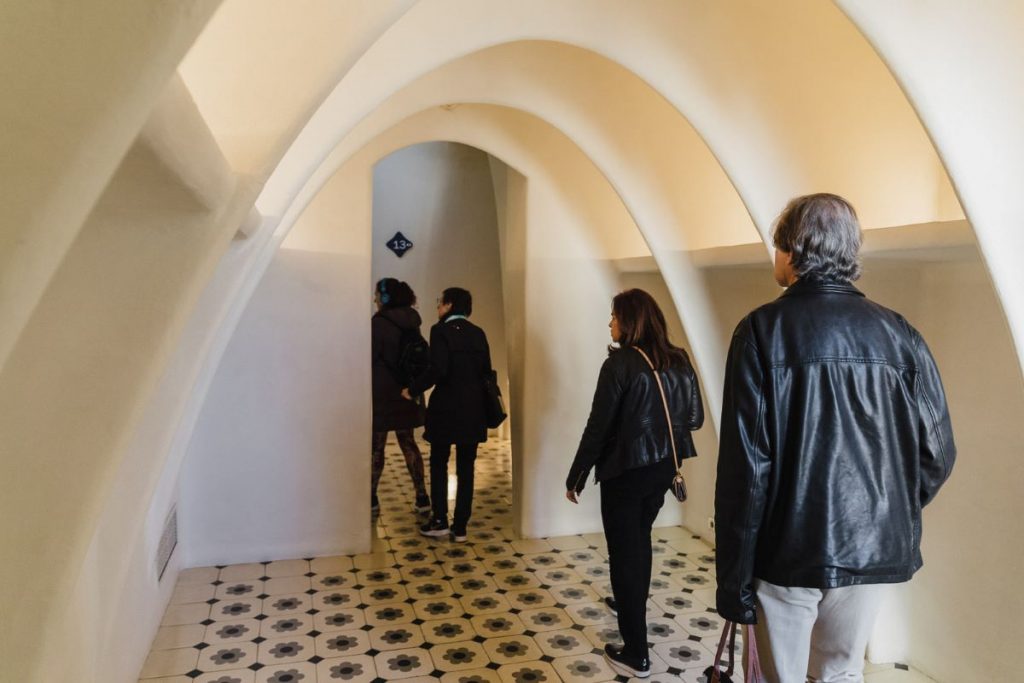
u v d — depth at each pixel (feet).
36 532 3.11
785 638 6.38
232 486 14.60
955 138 6.54
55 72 1.71
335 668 10.82
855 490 6.14
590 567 14.70
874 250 8.53
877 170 10.20
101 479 3.42
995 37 6.33
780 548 6.23
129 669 9.92
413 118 14.71
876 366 6.26
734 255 11.48
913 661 10.87
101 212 3.37
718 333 13.28
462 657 11.16
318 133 8.25
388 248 23.63
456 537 16.01
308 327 14.61
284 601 13.03
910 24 6.34
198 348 6.82
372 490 17.39
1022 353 6.89
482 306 24.73
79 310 3.33
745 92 9.59
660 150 12.82
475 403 15.61
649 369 10.44
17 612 3.05
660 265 13.03
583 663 11.02
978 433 9.75
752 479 6.26
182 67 4.55
